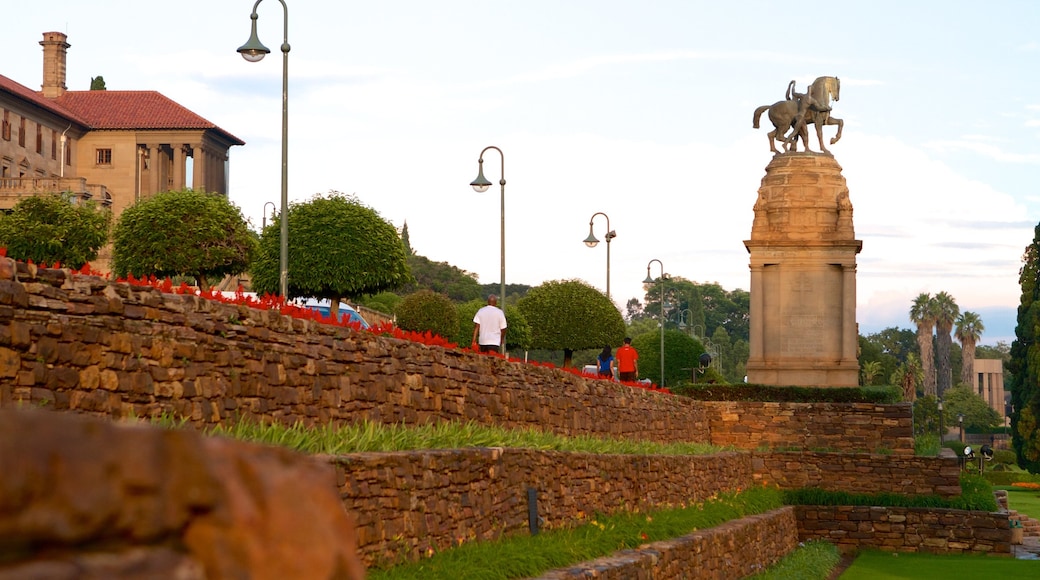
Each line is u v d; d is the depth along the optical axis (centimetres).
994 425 17050
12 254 4706
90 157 11469
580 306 6056
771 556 3356
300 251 4122
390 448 1429
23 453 170
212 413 1333
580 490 2062
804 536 4153
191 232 4116
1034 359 8325
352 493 1152
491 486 1602
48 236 4706
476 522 1522
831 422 4456
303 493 210
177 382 1262
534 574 1466
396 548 1242
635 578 1766
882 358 15262
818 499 4194
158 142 11506
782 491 4219
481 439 1833
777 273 4772
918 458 4225
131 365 1178
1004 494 5094
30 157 10269
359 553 1159
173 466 194
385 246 4191
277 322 1536
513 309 6291
